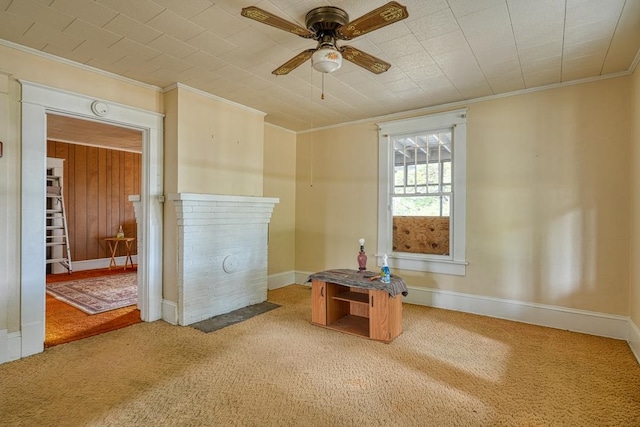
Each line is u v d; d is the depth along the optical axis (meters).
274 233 4.98
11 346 2.56
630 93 3.01
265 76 3.21
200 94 3.60
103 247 6.64
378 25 1.87
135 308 3.90
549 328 3.31
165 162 3.54
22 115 2.63
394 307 3.04
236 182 4.01
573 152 3.27
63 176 6.09
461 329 3.27
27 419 1.85
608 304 3.10
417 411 1.94
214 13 2.20
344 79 3.26
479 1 2.03
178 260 3.39
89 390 2.15
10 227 2.58
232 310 3.86
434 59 2.82
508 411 1.95
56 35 2.47
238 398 2.07
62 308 3.89
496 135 3.66
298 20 2.27
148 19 2.27
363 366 2.50
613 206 3.09
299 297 4.47
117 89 3.21
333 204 4.91
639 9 2.09
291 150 5.26
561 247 3.32
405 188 4.32
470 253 3.81
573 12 2.14
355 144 4.70
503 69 3.01
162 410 1.94
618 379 2.31
